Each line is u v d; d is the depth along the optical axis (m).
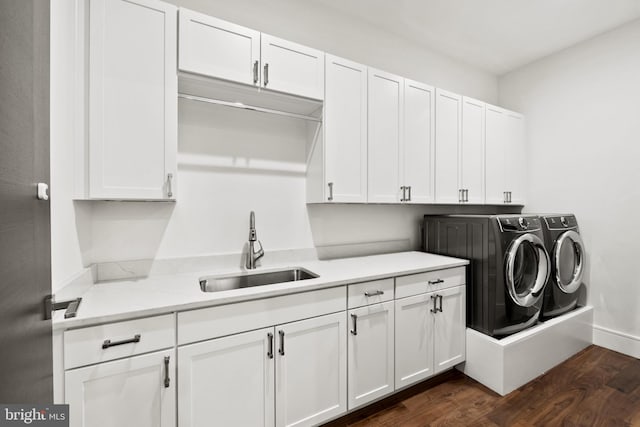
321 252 2.23
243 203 1.94
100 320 1.03
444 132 2.42
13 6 0.55
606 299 2.51
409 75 2.66
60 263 1.08
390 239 2.63
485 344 1.98
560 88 2.81
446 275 2.04
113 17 1.28
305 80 1.77
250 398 1.33
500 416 1.68
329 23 2.23
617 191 2.45
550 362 2.18
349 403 1.62
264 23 1.98
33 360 0.66
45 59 0.77
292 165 2.11
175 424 1.16
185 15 1.43
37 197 0.68
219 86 1.60
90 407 1.02
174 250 1.73
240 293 1.31
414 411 1.73
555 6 2.18
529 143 3.05
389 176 2.14
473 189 2.62
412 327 1.88
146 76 1.34
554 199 2.86
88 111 1.24
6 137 0.51
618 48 2.43
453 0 2.13
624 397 1.83
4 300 0.50
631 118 2.36
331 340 1.56
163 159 1.38
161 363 1.13
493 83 3.30
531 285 2.24
